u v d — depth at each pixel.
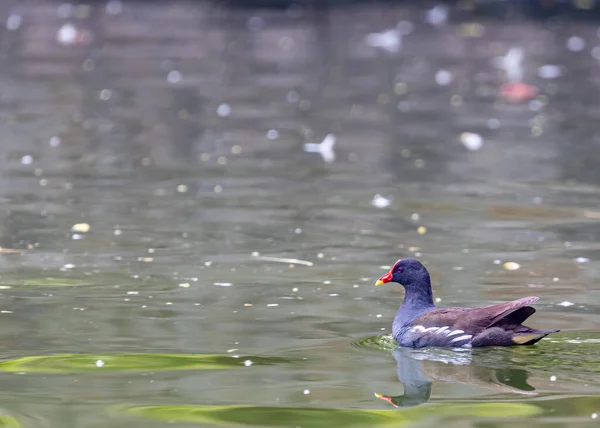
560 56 37.81
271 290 11.84
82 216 15.48
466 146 22.23
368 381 8.82
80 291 11.68
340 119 25.50
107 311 10.93
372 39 41.94
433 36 43.06
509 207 16.61
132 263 12.92
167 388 8.59
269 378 8.89
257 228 14.97
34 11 48.62
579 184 18.50
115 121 24.44
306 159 20.61
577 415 7.96
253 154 21.00
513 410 8.07
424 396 8.41
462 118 25.81
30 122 23.91
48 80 30.59
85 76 31.67
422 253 13.65
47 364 9.22
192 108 26.64
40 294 11.54
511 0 49.06
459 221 15.60
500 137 23.31
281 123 24.75
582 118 25.91
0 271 12.45
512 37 42.91
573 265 13.00
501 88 30.94
